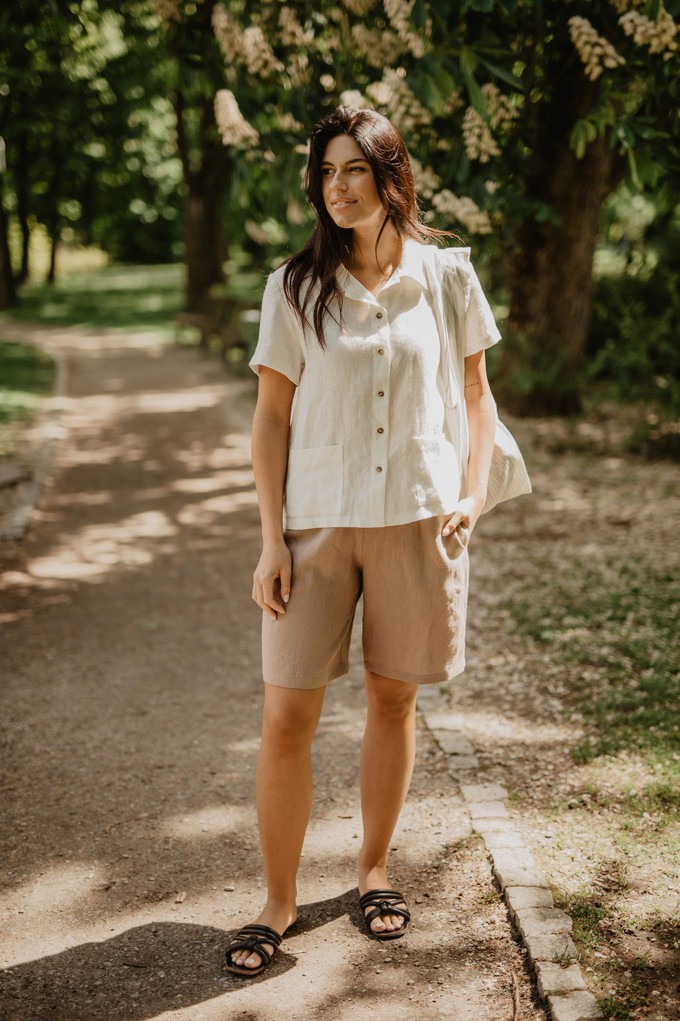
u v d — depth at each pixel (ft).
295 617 7.13
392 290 6.95
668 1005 6.82
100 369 47.50
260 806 7.57
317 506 7.06
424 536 7.11
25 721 12.03
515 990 7.13
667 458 24.73
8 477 24.17
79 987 7.36
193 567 18.49
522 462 8.00
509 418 29.32
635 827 9.04
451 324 7.32
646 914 7.79
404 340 6.89
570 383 28.55
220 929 8.04
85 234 104.99
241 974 7.41
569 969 7.16
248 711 12.28
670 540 18.30
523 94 14.92
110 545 19.86
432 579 7.17
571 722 11.44
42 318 74.23
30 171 82.07
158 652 14.33
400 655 7.30
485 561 17.81
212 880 8.72
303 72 16.30
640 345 25.12
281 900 7.86
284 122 16.84
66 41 21.06
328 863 8.89
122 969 7.55
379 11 15.34
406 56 15.03
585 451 25.67
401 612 7.20
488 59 14.17
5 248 79.71
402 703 7.72
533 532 19.39
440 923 7.96
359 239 6.98
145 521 21.62
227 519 21.79
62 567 18.45
